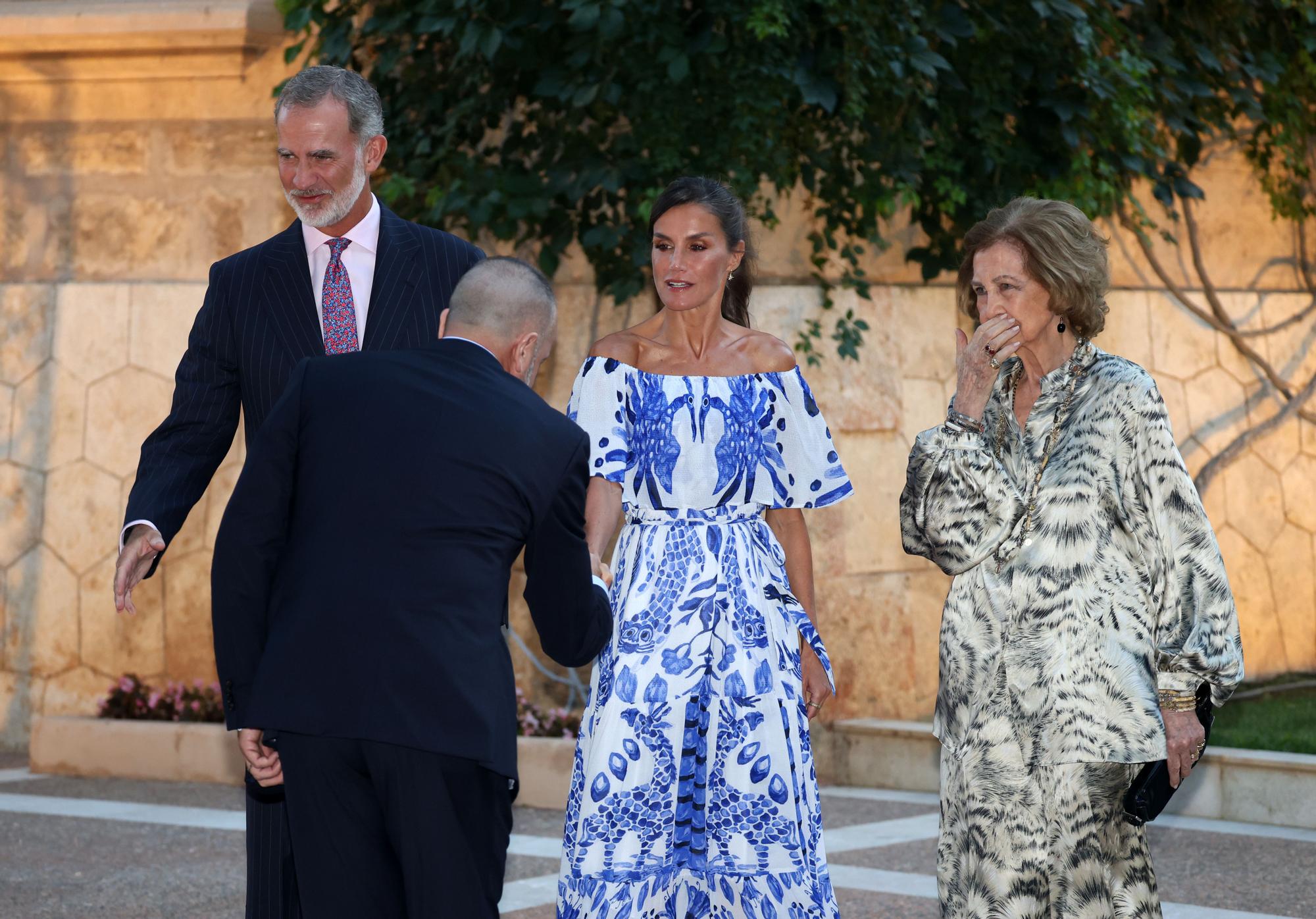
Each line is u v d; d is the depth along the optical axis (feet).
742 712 21.40
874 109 43.52
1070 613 17.08
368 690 16.31
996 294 17.58
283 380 20.84
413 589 16.57
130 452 48.93
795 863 21.26
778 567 22.49
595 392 22.31
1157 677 17.04
